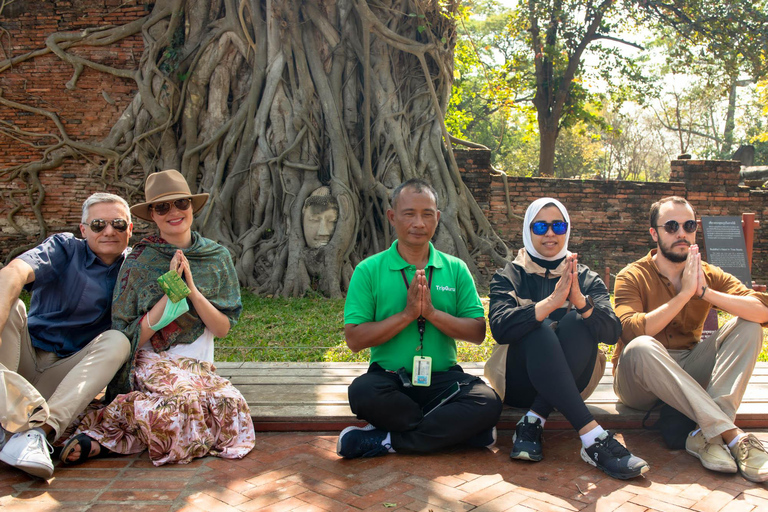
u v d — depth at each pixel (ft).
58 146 40.50
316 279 33.63
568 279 10.66
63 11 40.52
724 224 25.09
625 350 11.51
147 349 11.94
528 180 42.55
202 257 12.32
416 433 10.86
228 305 12.43
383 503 8.99
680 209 12.12
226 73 37.81
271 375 15.33
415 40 38.52
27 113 41.04
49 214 41.32
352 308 11.73
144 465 10.48
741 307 10.94
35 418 9.60
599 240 43.04
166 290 11.21
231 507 8.85
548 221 12.04
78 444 10.37
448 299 11.93
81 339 11.98
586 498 9.22
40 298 11.87
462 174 41.37
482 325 11.78
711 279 12.57
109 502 8.95
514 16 66.08
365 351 19.22
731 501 9.12
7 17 40.78
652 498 9.22
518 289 12.14
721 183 43.68
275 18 35.94
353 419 12.28
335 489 9.52
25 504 8.84
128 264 11.80
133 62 40.14
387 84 38.58
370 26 36.70
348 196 34.83
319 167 36.55
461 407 10.91
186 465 10.51
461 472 10.25
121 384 11.48
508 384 12.04
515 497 9.25
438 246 36.94
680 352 12.32
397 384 11.35
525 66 67.87
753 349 10.91
